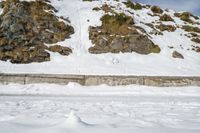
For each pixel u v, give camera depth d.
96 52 37.16
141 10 47.84
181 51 39.34
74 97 20.17
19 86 26.64
